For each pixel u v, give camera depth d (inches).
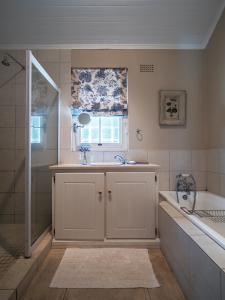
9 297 50.0
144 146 102.9
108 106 102.7
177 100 103.0
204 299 44.3
